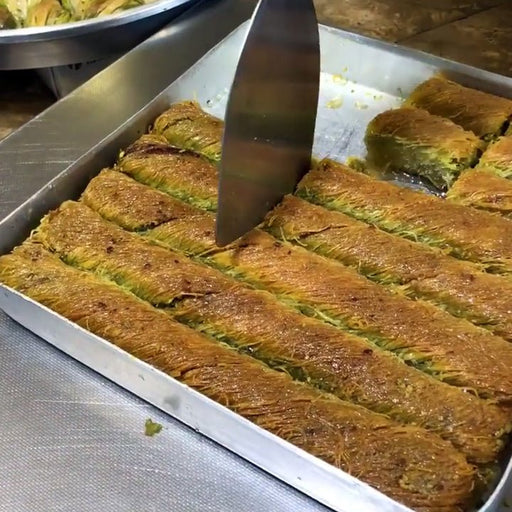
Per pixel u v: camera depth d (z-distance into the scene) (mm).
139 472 465
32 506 448
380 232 598
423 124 689
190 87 749
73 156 709
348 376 492
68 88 922
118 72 814
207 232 595
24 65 866
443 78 751
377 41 754
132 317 521
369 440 441
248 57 476
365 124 747
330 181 638
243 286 553
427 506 414
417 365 513
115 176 644
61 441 481
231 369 487
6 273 555
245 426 432
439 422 465
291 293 558
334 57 783
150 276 559
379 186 638
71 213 603
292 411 461
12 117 911
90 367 518
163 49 849
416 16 973
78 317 526
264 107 524
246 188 556
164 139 704
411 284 566
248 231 589
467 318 547
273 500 449
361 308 537
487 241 586
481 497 440
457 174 670
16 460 471
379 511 402
